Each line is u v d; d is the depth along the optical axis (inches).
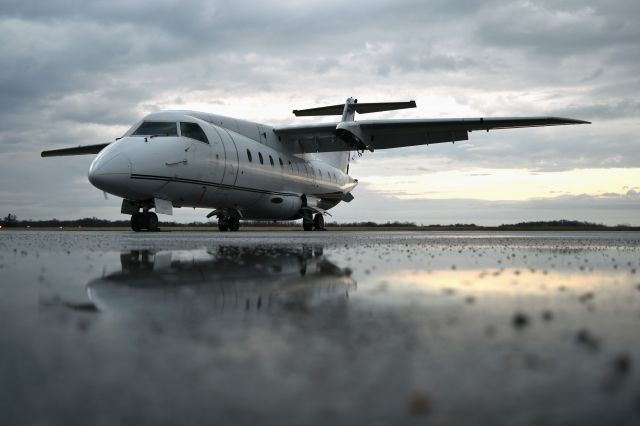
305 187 832.3
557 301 88.3
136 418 33.8
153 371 43.8
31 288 100.2
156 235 461.1
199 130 617.9
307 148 821.2
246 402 36.7
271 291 97.7
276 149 767.1
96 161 536.7
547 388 39.9
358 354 50.1
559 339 57.5
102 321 67.2
